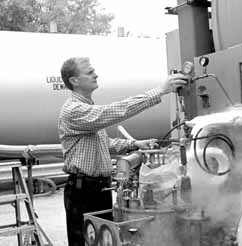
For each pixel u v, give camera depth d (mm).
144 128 7234
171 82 2205
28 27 18484
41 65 6715
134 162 2131
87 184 2438
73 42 7125
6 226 3469
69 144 2453
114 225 1789
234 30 2240
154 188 1950
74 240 2500
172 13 2660
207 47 2484
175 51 3918
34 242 3377
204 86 2174
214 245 1841
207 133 1939
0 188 6176
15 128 6562
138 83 7211
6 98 6441
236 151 1896
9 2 17906
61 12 21312
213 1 2357
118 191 2039
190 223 1837
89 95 2559
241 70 1994
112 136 6930
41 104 6633
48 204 6121
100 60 7109
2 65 6531
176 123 2510
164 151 2164
